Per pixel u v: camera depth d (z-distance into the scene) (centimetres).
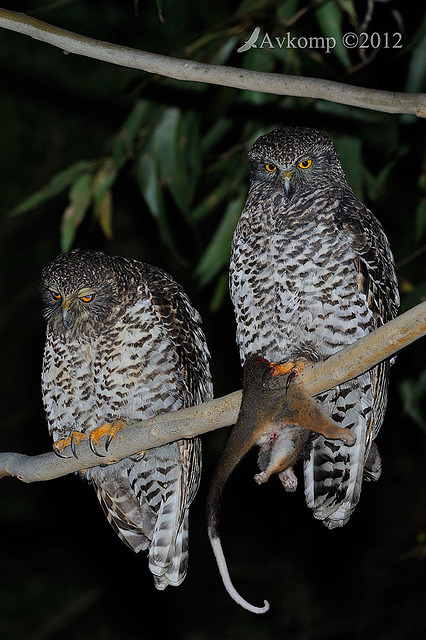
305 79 703
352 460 902
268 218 929
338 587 1694
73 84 1766
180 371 948
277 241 921
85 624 1755
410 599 1650
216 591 1734
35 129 1798
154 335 941
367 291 914
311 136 952
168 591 1736
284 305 918
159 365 939
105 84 1764
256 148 952
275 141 946
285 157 932
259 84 710
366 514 1670
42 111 1783
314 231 916
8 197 1823
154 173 1166
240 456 751
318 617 1694
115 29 1650
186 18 1606
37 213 1831
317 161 940
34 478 863
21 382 1802
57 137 1805
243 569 1730
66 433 968
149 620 1738
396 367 1259
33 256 1834
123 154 1170
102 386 941
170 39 1633
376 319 925
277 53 1131
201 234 1648
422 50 1020
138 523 979
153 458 947
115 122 1777
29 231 1831
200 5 1396
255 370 773
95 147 1792
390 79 1314
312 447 899
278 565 1727
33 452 1762
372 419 907
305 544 1716
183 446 928
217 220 1641
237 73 713
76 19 1652
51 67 1764
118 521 980
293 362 775
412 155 1266
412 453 1650
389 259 968
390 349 704
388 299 947
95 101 1772
